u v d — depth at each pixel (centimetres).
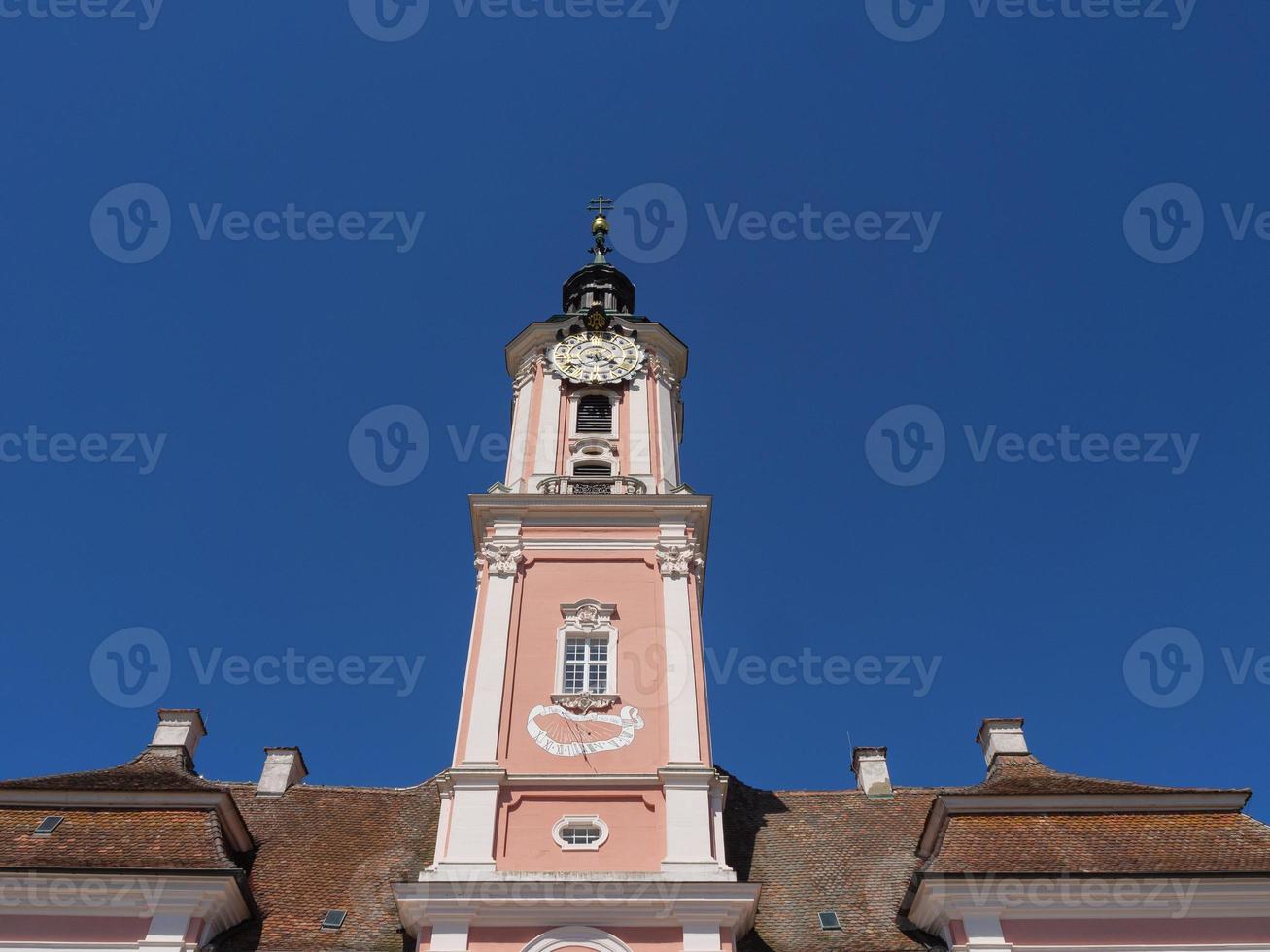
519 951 2458
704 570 3484
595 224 5228
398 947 2575
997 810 2766
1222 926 2459
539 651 3072
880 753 3603
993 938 2448
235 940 2600
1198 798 2766
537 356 4106
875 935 2636
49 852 2620
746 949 2605
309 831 3189
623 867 2633
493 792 2736
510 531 3350
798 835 3181
